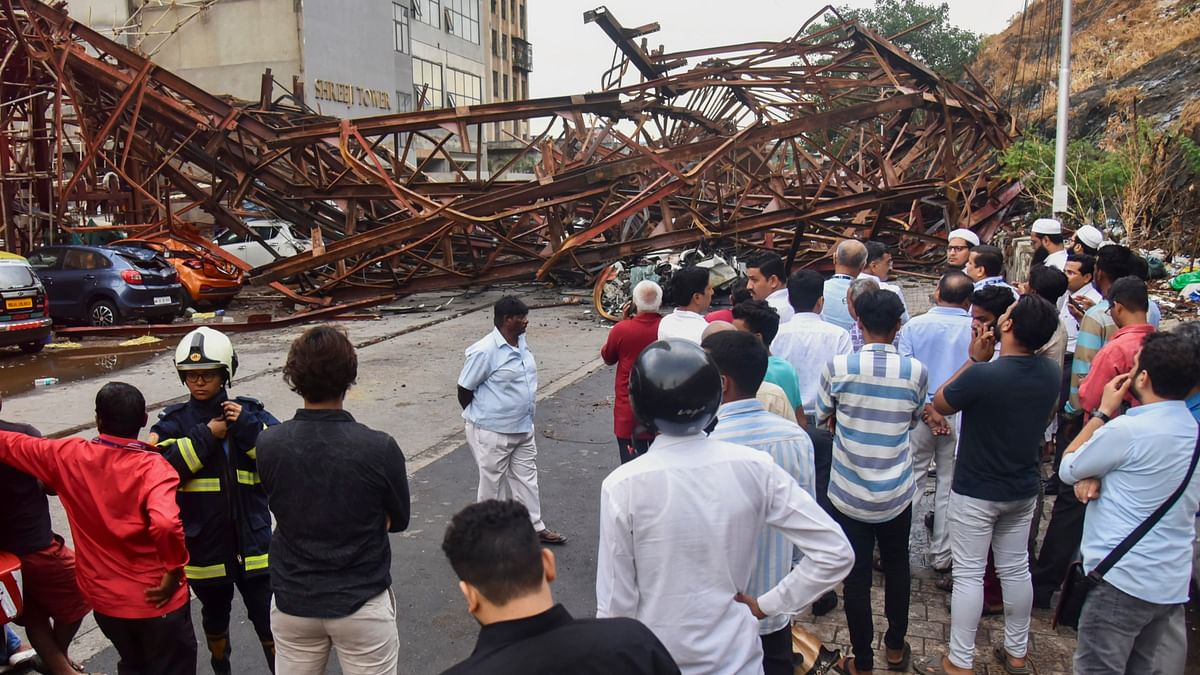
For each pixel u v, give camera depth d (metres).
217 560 3.64
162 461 3.30
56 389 10.30
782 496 2.44
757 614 2.52
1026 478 3.68
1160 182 16.73
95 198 17.50
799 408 3.96
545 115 16.48
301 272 15.36
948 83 19.14
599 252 16.47
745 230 16.77
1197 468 2.93
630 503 2.34
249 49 37.88
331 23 39.75
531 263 16.27
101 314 14.66
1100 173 17.41
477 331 14.47
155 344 13.52
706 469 2.37
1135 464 2.98
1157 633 3.15
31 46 15.43
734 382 3.01
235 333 14.48
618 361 5.39
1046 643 4.20
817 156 28.41
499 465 5.36
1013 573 3.81
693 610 2.35
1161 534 2.98
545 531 5.66
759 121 15.73
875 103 16.59
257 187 17.08
